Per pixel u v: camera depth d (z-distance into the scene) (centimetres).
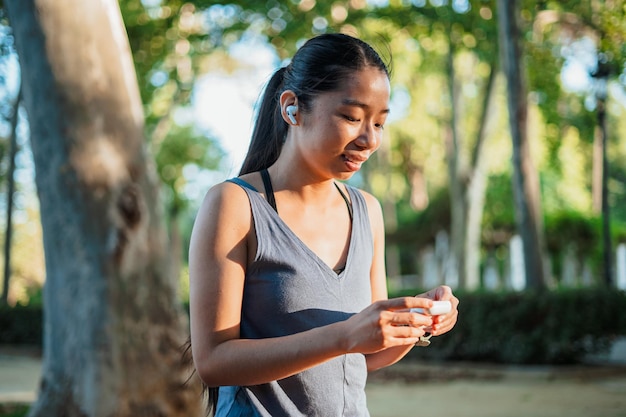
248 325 187
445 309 170
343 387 190
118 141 614
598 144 2212
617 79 1402
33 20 596
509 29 1265
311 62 185
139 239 617
